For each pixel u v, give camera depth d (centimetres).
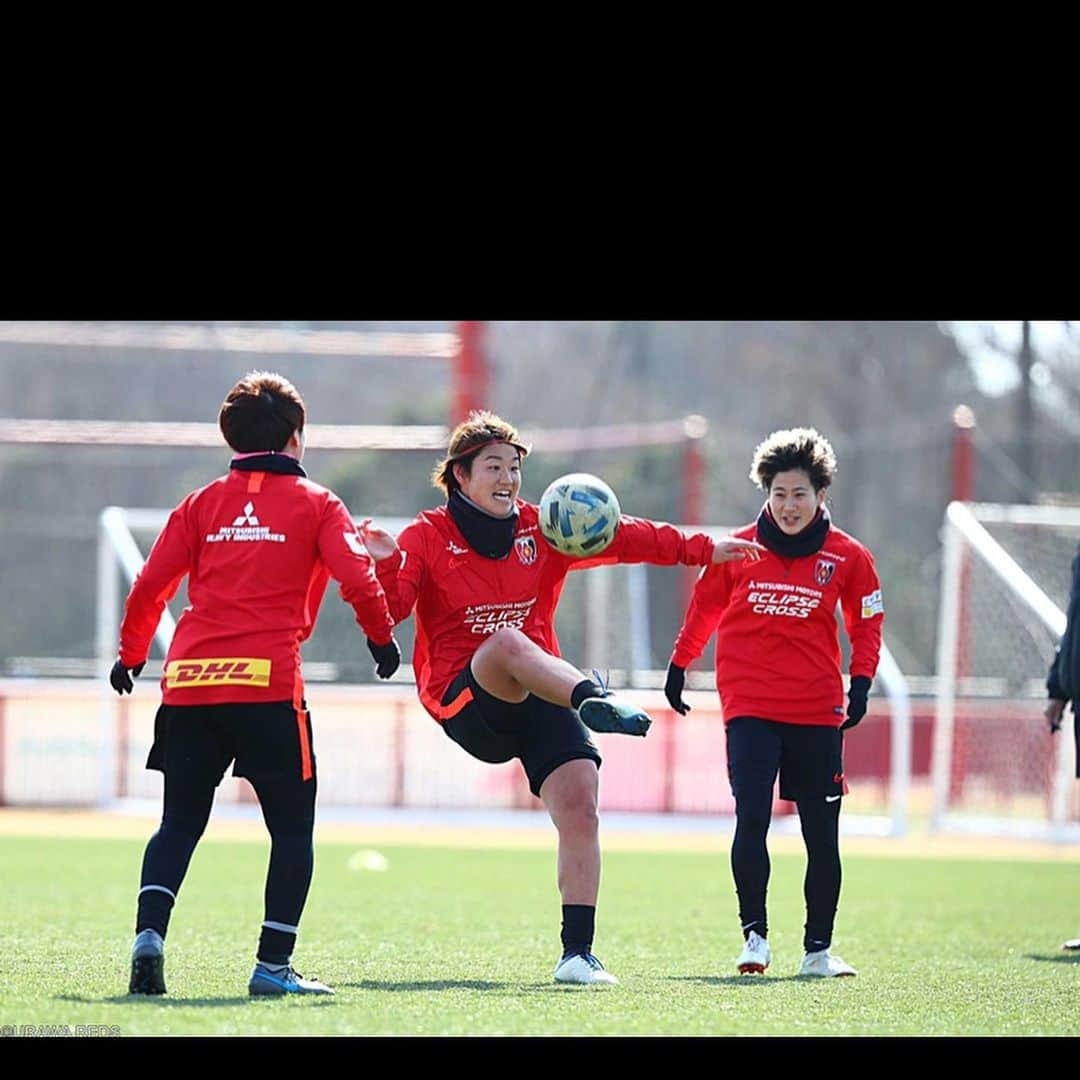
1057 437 12319
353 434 7406
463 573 2317
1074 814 6531
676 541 2419
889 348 14188
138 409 12062
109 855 4888
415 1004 1845
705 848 5809
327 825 6550
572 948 2205
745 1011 1866
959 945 3020
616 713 2036
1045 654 6550
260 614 1986
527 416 15125
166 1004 1805
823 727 2514
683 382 14925
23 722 7088
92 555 11119
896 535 13512
